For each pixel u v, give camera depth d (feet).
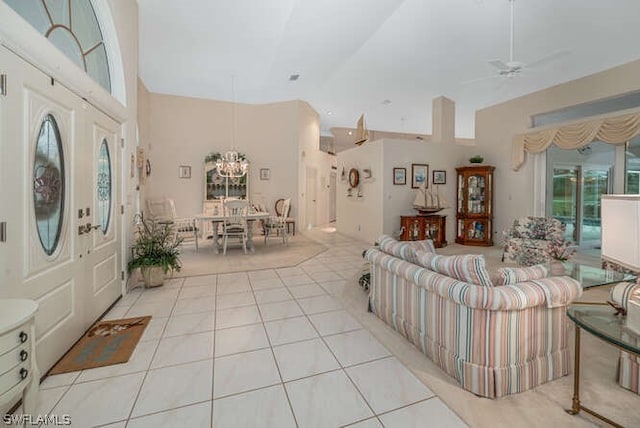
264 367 6.45
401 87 20.77
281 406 5.28
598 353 7.11
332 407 5.27
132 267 11.11
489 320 5.47
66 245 6.98
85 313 7.93
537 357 5.88
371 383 5.94
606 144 16.92
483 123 22.63
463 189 21.75
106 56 9.96
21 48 5.37
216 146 24.52
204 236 23.30
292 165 25.81
